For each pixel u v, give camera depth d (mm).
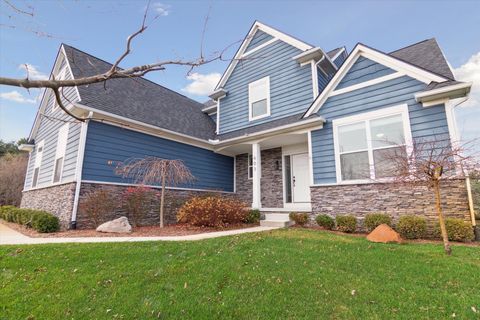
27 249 4926
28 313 2906
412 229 6266
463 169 5102
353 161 7949
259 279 3701
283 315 2834
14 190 18828
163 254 4758
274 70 12055
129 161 9156
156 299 3168
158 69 2193
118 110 9273
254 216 9469
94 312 2926
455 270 3855
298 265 4223
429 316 2740
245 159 13125
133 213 8688
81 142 8086
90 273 3869
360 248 5152
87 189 8008
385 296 3168
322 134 8719
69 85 1819
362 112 7996
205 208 8336
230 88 13688
